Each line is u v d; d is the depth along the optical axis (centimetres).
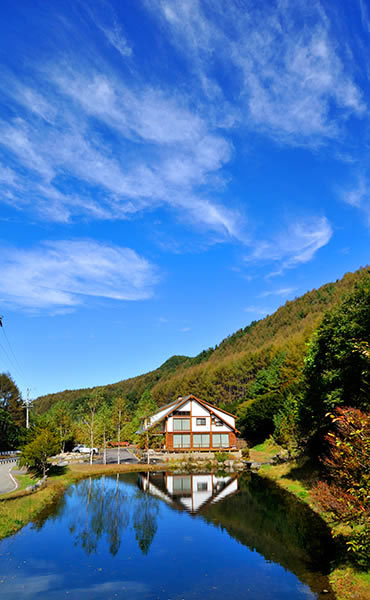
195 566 1672
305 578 1496
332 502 1362
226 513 2630
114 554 1834
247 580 1503
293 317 19050
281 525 2286
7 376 8819
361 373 2602
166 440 6475
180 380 16125
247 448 6694
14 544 1959
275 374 9081
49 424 4347
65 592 1399
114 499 3098
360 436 1107
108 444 8556
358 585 1320
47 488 3231
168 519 2494
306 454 4238
